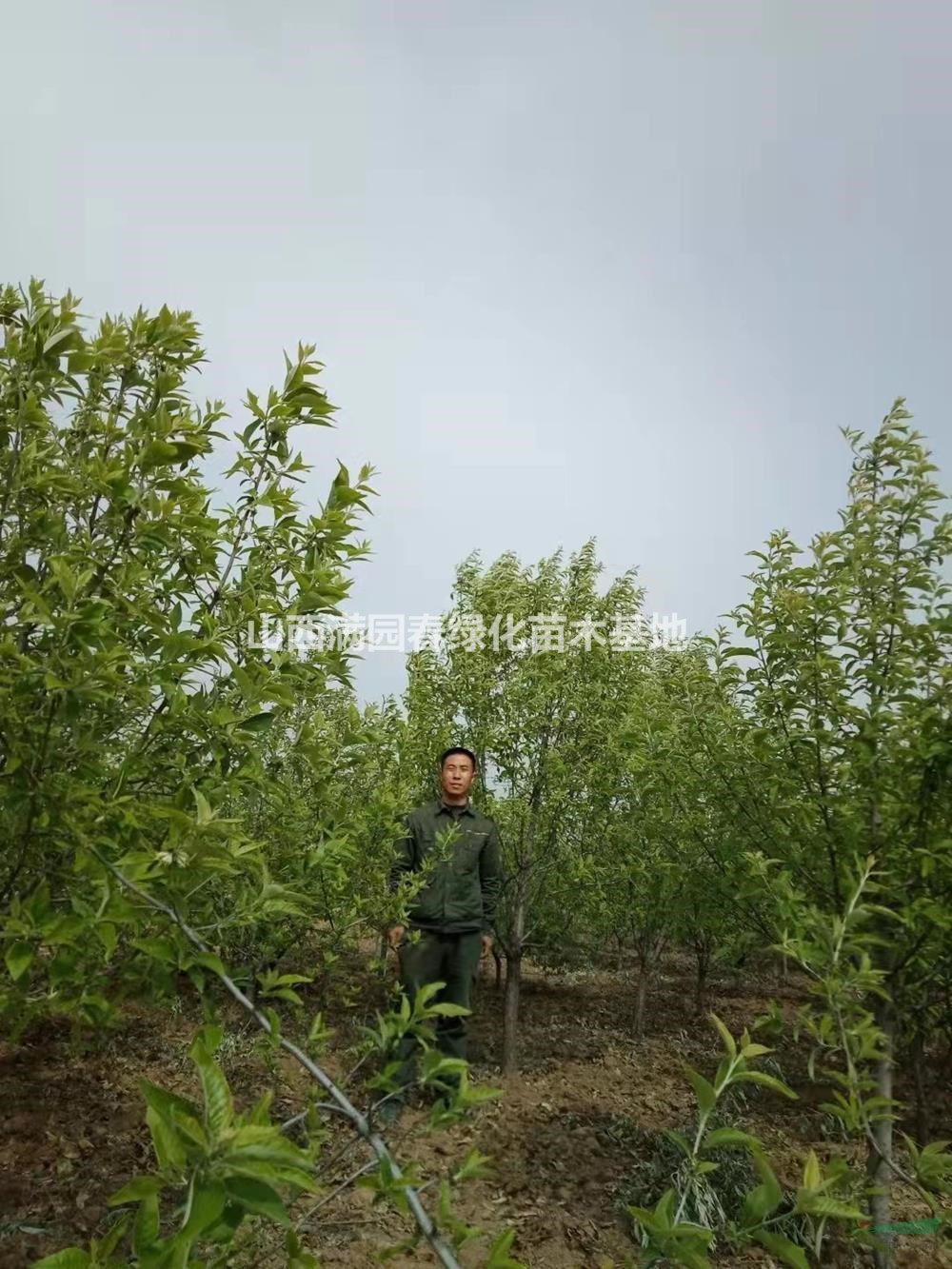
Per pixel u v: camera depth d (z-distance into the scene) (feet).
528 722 19.02
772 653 11.19
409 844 16.51
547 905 21.74
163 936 6.54
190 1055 3.86
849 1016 7.48
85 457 8.07
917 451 11.07
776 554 11.58
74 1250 3.70
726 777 12.11
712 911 14.10
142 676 7.36
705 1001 27.99
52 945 6.44
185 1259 3.38
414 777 18.15
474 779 19.71
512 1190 13.17
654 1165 13.69
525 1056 20.88
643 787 13.92
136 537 7.28
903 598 11.02
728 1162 13.55
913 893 10.19
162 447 7.16
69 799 6.25
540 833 19.26
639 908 20.67
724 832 12.91
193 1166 3.57
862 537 11.27
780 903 9.15
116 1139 13.58
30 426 7.66
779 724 11.35
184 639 7.05
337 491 9.02
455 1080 15.20
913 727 9.98
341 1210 11.89
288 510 9.00
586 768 18.99
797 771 11.20
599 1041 22.67
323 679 9.23
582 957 26.91
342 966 19.70
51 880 7.29
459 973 16.53
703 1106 4.94
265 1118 3.98
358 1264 10.64
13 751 6.20
